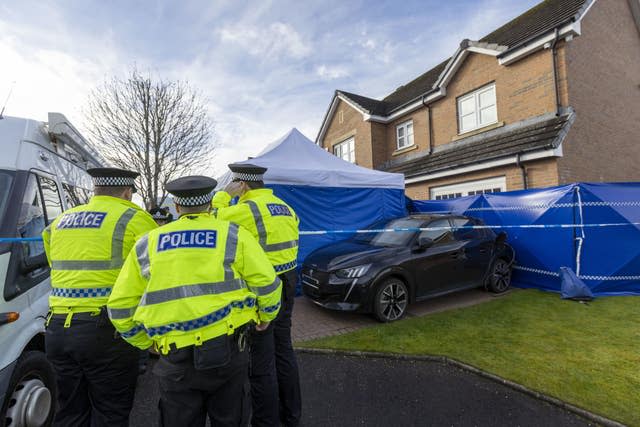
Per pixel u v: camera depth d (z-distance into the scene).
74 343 2.09
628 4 10.81
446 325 4.65
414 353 3.81
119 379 2.22
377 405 2.96
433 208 8.77
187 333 1.61
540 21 10.21
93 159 4.96
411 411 2.86
